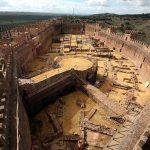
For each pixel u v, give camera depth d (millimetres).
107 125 33375
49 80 38906
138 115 30844
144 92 50906
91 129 32094
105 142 29625
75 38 102375
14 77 33406
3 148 16828
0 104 21672
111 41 89438
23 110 29062
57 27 115562
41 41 74875
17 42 54688
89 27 114625
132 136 24844
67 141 30453
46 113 37469
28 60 58312
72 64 53344
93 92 41344
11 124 21094
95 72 53219
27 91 34000
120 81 55750
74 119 35625
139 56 67500
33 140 30156
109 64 68250
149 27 176125
